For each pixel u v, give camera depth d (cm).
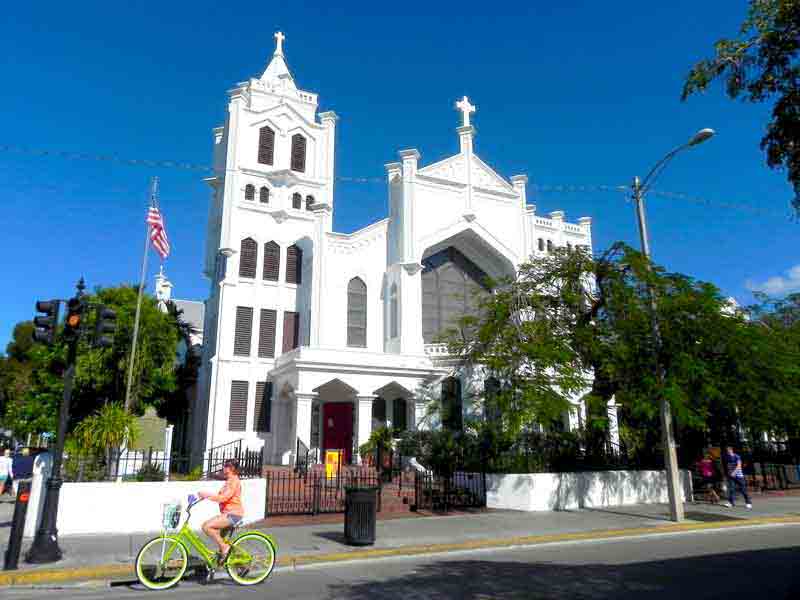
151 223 2511
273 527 1623
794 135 838
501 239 3688
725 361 2128
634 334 2058
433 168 3572
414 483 2152
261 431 3228
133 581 1088
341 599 927
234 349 3278
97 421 1777
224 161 3803
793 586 971
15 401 4103
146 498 1583
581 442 2361
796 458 3173
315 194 3716
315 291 3288
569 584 1014
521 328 2184
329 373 2812
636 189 2047
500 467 2158
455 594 949
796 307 3516
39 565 1157
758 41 841
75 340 1333
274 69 3953
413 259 3369
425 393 2898
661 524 1728
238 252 3400
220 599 939
